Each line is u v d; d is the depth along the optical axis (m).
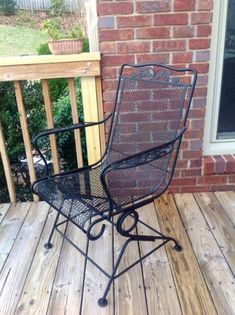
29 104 2.23
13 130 2.20
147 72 1.78
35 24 5.52
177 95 1.63
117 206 1.35
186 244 1.72
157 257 1.63
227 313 1.31
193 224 1.89
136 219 1.50
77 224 1.36
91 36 2.00
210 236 1.78
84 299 1.41
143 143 1.79
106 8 1.76
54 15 3.79
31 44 5.03
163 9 1.77
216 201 2.12
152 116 1.74
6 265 1.62
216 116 2.12
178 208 2.06
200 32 1.83
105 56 1.87
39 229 1.89
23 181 2.46
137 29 1.81
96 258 1.64
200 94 1.97
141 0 1.75
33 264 1.62
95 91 1.91
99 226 1.88
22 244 1.77
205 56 1.89
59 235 1.83
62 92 2.77
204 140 2.16
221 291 1.42
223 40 1.93
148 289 1.45
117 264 1.42
